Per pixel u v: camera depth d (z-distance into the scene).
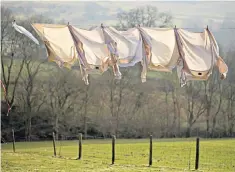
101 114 41.88
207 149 29.53
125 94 42.12
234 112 40.16
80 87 41.56
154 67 13.22
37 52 40.66
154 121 41.94
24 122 40.19
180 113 41.66
